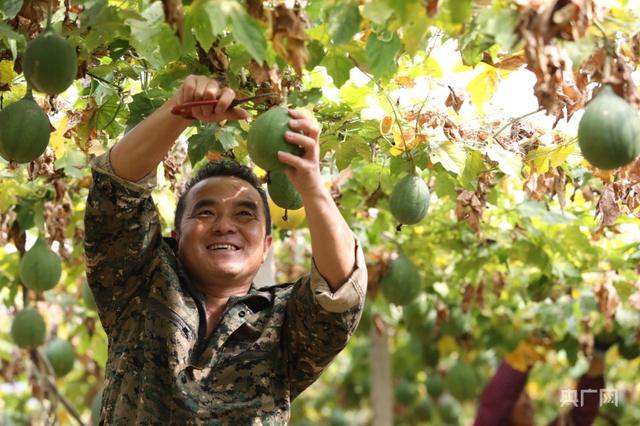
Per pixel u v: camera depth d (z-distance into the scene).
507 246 6.01
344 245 3.27
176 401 3.35
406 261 6.01
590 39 3.07
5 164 4.90
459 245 6.11
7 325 9.73
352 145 4.27
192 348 3.46
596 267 6.14
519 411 7.42
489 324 7.50
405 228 6.19
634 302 5.84
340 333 3.38
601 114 3.14
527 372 7.25
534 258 5.91
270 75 3.47
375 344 8.33
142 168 3.32
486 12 3.00
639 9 3.42
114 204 3.36
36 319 5.86
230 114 3.17
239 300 3.54
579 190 5.71
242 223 3.65
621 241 6.24
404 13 2.92
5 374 7.66
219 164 3.78
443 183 4.73
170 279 3.53
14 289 6.18
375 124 4.27
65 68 3.27
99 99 4.26
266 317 3.54
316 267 3.32
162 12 3.34
